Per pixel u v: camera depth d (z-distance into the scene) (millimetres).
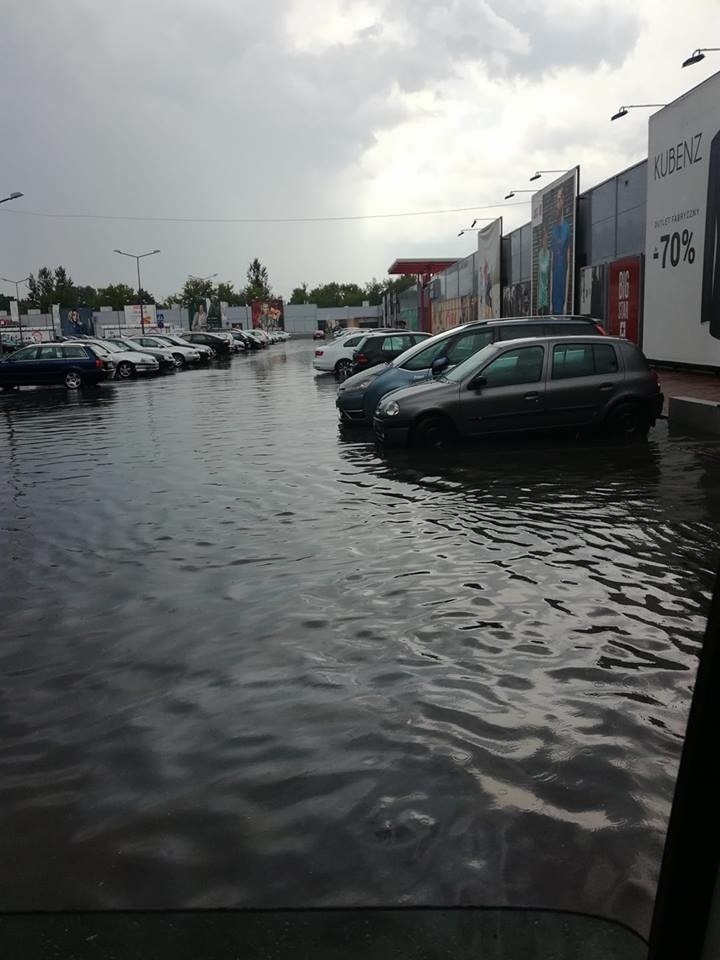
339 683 4168
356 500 8672
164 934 2396
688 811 1517
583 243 31453
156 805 3143
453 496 8680
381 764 3377
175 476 10609
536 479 9477
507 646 4582
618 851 2754
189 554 6723
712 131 20109
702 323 21109
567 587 5574
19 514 8555
